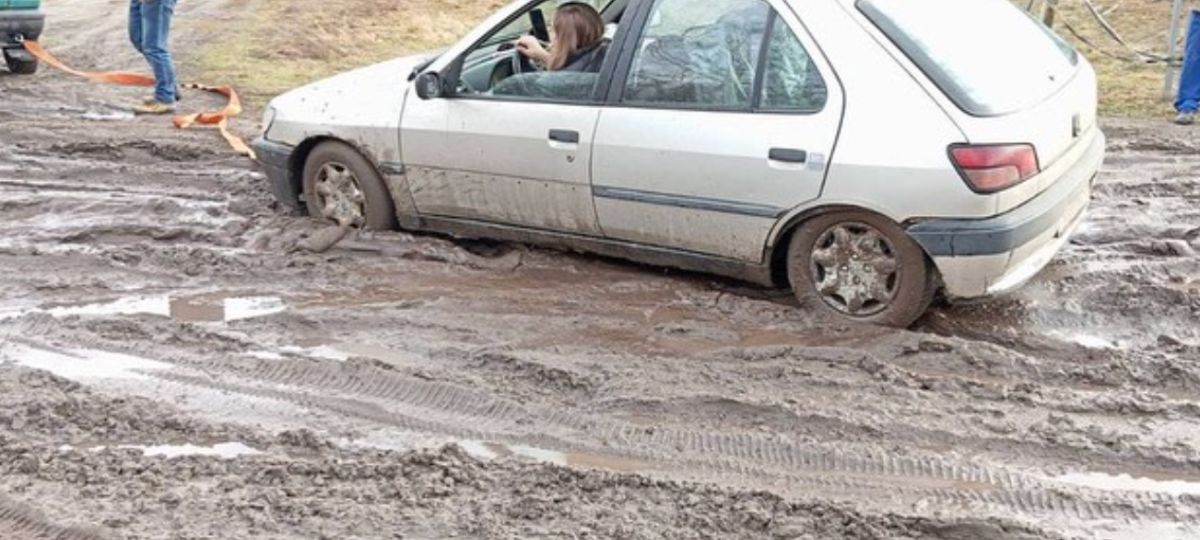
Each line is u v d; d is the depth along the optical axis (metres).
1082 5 15.44
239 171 8.60
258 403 5.14
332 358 5.58
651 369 5.43
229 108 10.55
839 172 5.56
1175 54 11.23
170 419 4.92
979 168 5.34
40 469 4.52
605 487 4.40
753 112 5.79
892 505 4.33
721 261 6.08
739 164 5.77
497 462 4.59
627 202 6.14
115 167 8.72
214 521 4.18
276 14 16.20
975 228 5.41
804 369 5.38
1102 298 6.11
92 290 6.45
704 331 5.82
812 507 4.25
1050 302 6.11
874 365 5.38
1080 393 5.18
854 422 4.91
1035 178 5.50
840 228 5.74
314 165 7.23
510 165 6.42
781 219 5.78
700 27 5.96
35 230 7.32
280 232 7.18
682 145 5.89
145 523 4.17
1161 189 8.04
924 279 5.63
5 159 8.91
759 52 5.80
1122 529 4.18
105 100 11.11
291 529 4.14
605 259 6.78
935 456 4.68
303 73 12.66
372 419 5.01
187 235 7.23
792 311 5.98
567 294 6.34
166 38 10.69
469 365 5.50
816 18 5.71
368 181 7.02
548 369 5.35
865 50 5.62
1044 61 6.04
